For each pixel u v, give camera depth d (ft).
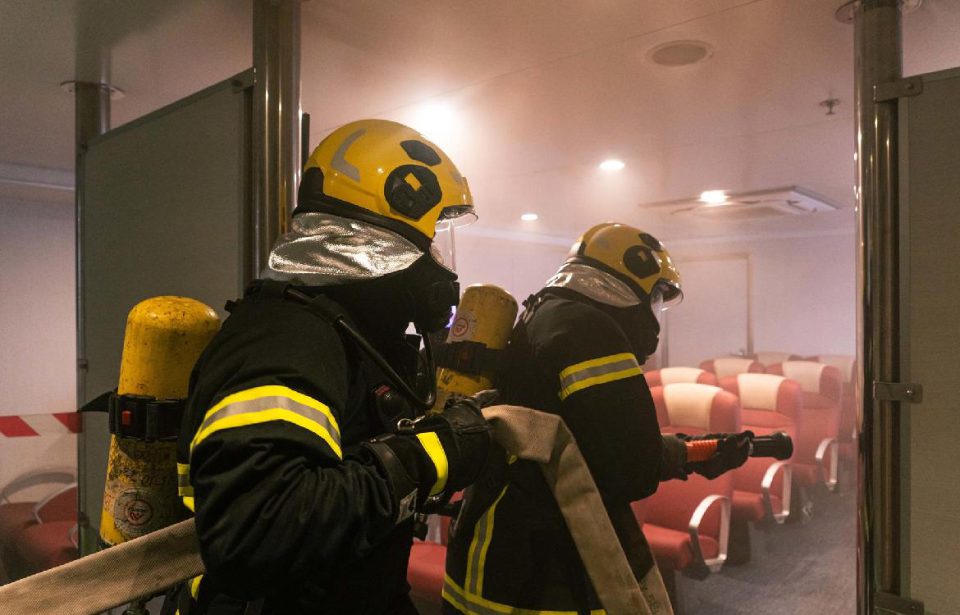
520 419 3.41
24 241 12.85
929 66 6.48
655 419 4.27
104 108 7.24
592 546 3.62
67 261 13.35
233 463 2.10
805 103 7.93
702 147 10.04
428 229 2.92
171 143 5.48
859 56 4.28
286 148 4.70
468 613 4.48
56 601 2.66
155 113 5.65
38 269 13.01
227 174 4.90
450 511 4.77
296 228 2.92
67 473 9.07
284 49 4.73
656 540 9.09
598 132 9.25
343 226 2.81
